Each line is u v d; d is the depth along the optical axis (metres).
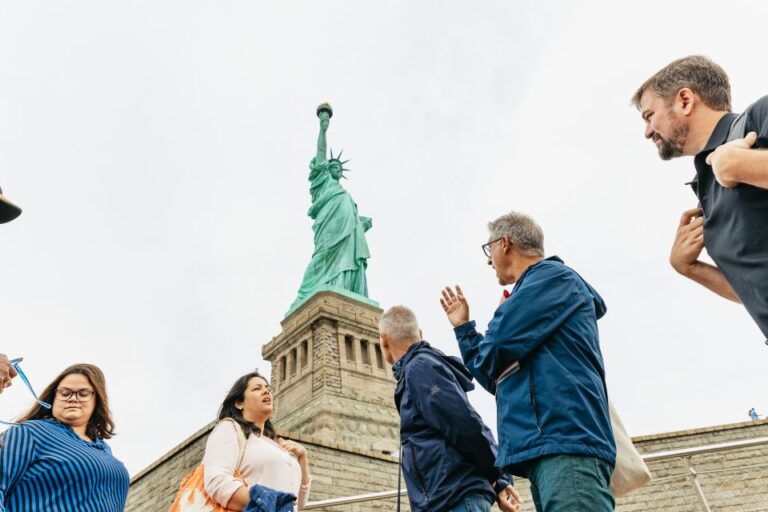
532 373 4.60
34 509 4.95
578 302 4.84
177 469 19.59
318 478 22.47
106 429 6.08
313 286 61.75
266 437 6.70
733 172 3.33
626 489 4.95
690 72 4.05
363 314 59.38
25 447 5.09
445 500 5.14
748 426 20.80
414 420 5.62
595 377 4.59
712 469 19.61
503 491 5.98
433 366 5.66
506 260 5.66
